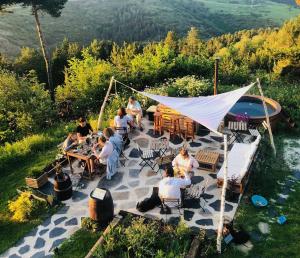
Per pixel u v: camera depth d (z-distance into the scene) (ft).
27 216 36.14
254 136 46.93
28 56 152.66
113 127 46.09
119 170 41.65
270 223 33.09
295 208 34.96
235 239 30.86
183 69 79.87
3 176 45.50
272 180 38.99
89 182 39.99
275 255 29.63
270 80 82.58
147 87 72.95
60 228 34.22
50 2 99.96
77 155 39.86
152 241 29.81
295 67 82.58
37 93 75.61
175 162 37.32
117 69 80.84
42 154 49.65
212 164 39.34
